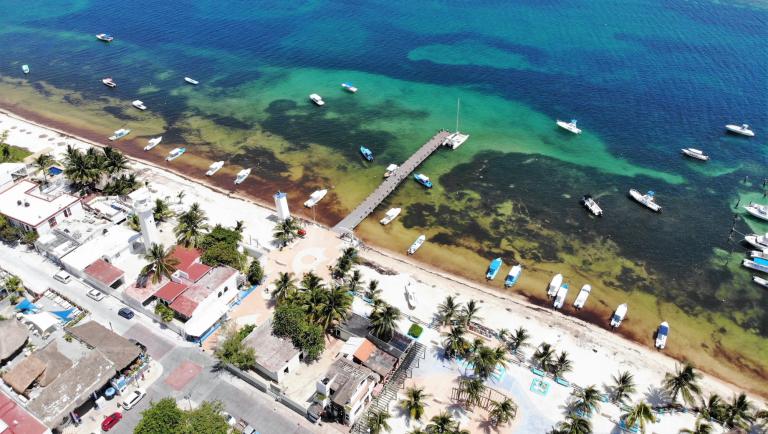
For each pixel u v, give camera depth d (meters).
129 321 89.50
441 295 99.50
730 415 74.38
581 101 171.38
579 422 70.81
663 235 117.69
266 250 107.50
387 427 71.88
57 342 84.75
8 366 80.69
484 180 135.75
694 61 192.88
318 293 86.56
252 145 149.88
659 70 187.75
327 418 75.44
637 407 73.31
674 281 106.44
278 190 131.00
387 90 180.50
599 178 136.62
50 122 159.00
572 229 119.56
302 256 105.88
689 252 113.25
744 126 153.00
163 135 154.25
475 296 100.12
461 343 82.81
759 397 84.56
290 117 164.62
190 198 124.31
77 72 191.00
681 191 131.62
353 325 87.50
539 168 140.62
